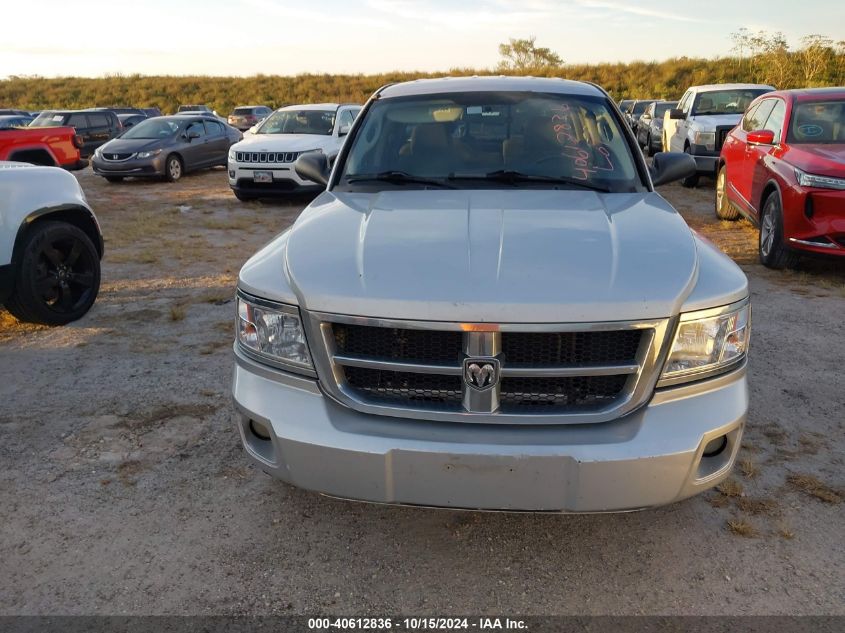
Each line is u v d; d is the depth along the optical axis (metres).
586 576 2.45
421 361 2.18
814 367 4.27
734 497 2.90
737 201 8.07
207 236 8.79
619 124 3.63
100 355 4.50
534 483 2.13
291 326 2.31
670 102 20.98
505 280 2.19
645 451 2.12
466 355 2.12
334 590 2.38
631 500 2.16
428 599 2.34
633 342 2.17
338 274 2.30
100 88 54.56
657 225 2.66
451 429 2.18
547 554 2.56
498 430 2.16
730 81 42.41
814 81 30.41
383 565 2.51
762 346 4.62
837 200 5.86
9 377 4.15
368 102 3.92
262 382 2.40
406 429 2.20
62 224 5.02
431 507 2.22
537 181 3.25
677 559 2.53
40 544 2.61
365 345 2.23
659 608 2.29
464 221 2.67
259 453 2.46
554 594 2.36
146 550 2.58
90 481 3.03
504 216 2.72
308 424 2.25
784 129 6.98
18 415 3.65
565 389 2.20
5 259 4.59
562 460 2.11
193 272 6.83
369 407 2.23
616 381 2.21
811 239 6.09
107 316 5.36
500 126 3.55
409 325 2.13
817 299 5.68
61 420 3.59
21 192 4.74
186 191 13.45
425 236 2.52
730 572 2.45
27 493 2.93
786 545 2.59
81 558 2.53
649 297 2.15
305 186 11.18
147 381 4.08
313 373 2.29
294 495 2.93
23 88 54.66
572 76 48.50
